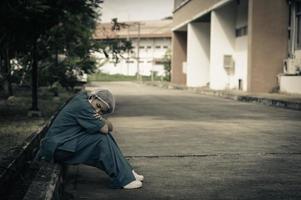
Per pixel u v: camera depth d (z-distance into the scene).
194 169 6.24
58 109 14.28
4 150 6.70
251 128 10.91
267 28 24.77
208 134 9.80
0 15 9.12
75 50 18.12
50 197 4.02
